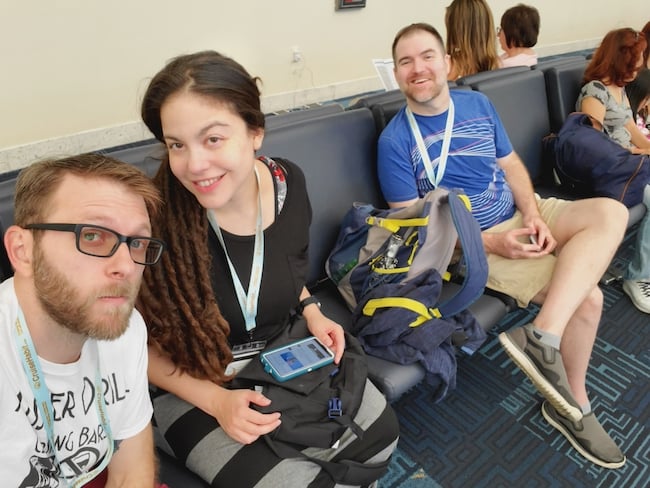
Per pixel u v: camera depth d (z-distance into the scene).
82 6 3.40
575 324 1.57
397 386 1.26
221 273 1.13
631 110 2.54
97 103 3.73
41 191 0.66
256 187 1.15
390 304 1.34
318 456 1.03
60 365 0.73
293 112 1.71
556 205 1.82
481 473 1.47
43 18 3.27
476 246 1.38
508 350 1.50
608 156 2.09
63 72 3.49
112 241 0.67
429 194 1.45
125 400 0.86
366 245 1.52
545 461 1.51
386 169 1.73
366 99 1.95
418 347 1.29
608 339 2.02
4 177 3.30
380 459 1.08
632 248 2.60
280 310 1.23
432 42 1.64
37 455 0.75
